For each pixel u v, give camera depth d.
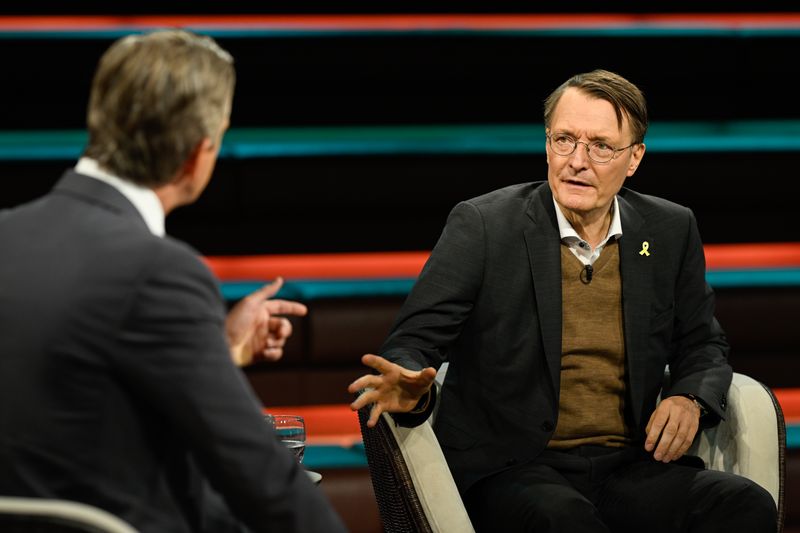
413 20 15.57
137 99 4.23
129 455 4.08
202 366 4.03
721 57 14.13
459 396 7.02
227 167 12.26
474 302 6.92
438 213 12.64
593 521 6.21
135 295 4.00
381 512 6.88
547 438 6.79
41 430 3.92
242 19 15.31
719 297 11.60
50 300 3.96
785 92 14.34
